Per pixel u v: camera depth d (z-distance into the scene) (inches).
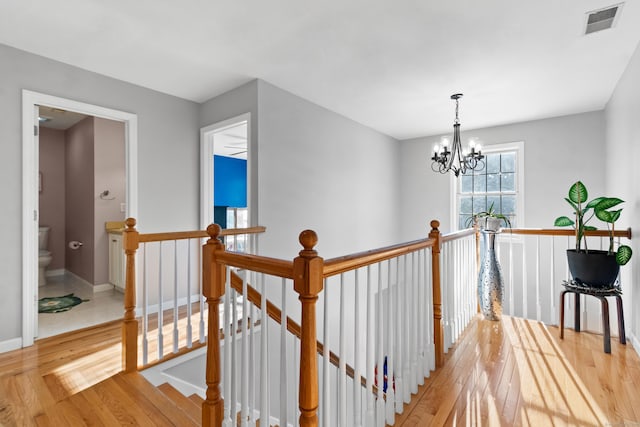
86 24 84.3
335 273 44.9
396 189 211.5
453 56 101.2
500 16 80.5
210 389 55.4
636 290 96.6
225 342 55.4
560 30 86.7
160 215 129.9
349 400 102.7
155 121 128.4
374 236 187.2
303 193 136.7
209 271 54.8
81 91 108.7
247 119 120.4
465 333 108.1
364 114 159.8
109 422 61.9
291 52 99.1
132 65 107.5
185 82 121.4
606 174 146.4
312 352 39.6
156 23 84.1
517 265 171.8
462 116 163.0
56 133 193.8
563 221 112.9
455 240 106.4
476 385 75.2
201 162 140.9
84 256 171.9
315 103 143.8
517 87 125.4
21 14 79.7
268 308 59.4
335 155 156.3
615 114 126.0
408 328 72.2
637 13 78.7
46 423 61.2
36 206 99.9
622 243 114.5
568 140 159.9
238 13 79.8
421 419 62.7
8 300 93.4
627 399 69.3
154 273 128.7
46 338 101.0
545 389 73.4
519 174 172.7
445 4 76.0
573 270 103.3
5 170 93.6
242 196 279.6
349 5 76.6
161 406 67.1
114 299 145.3
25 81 97.3
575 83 121.6
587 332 108.4
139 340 98.4
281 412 45.6
